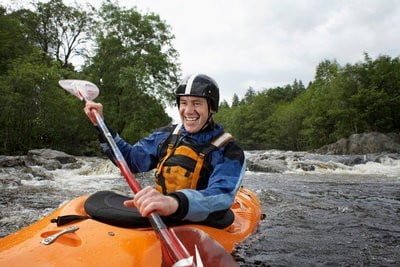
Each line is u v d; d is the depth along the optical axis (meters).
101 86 19.98
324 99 32.00
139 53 19.98
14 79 15.40
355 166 14.38
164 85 20.05
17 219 4.51
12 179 7.52
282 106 53.91
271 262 3.00
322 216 4.74
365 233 3.97
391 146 23.52
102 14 19.92
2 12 21.91
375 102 26.91
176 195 1.95
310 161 14.67
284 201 5.79
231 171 2.31
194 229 1.94
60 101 16.72
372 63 28.62
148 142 2.87
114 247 1.79
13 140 15.72
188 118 2.46
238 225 2.92
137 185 2.04
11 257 1.60
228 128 69.50
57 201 5.72
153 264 1.78
